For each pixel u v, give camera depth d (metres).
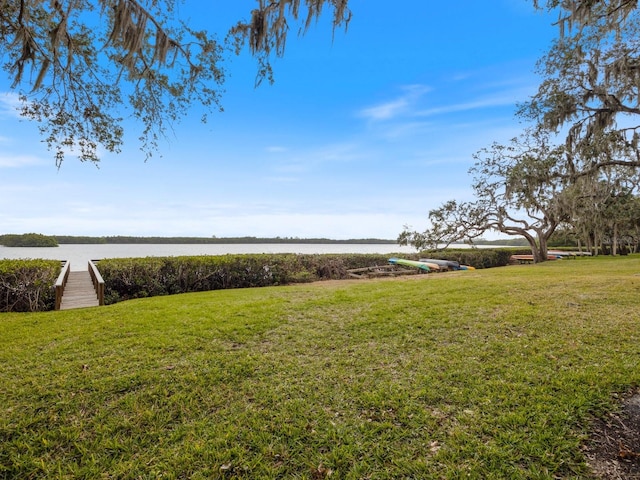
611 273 10.12
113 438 2.28
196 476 1.92
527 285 7.71
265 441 2.24
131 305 6.55
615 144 10.02
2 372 3.26
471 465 1.95
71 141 5.19
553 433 2.20
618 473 1.85
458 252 19.94
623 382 2.81
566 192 15.01
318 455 2.09
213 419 2.51
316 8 4.13
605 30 6.55
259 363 3.50
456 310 5.46
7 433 2.31
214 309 5.98
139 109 5.53
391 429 2.33
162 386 2.99
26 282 7.03
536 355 3.48
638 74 7.54
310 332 4.55
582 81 9.04
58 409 2.61
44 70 4.39
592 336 4.00
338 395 2.82
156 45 4.71
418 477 1.88
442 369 3.26
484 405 2.57
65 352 3.80
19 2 4.31
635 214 19.16
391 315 5.32
